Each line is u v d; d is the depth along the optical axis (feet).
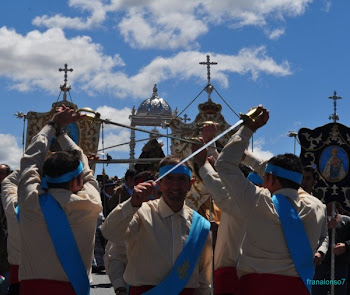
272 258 16.51
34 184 16.56
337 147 29.12
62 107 18.01
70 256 16.19
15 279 20.98
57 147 19.75
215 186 18.21
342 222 27.89
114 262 20.27
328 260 27.25
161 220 16.93
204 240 17.11
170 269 16.67
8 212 19.56
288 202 16.96
